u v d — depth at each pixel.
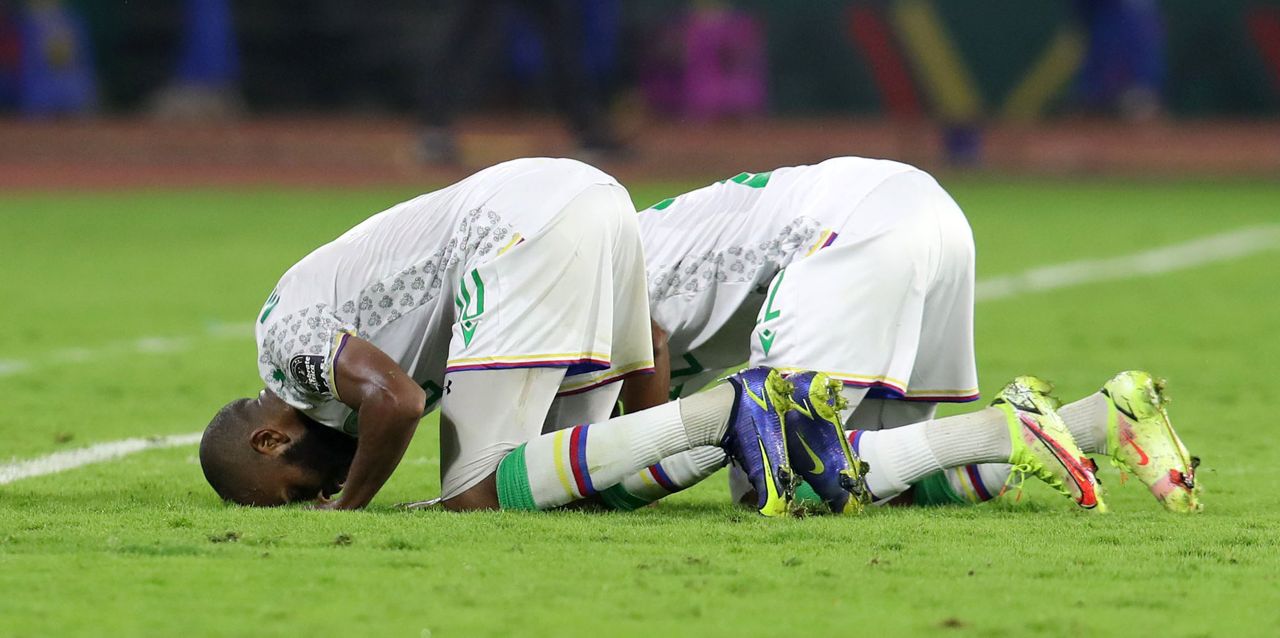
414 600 11.39
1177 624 10.96
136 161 90.69
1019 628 10.83
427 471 19.08
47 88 93.50
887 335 15.77
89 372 28.80
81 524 14.23
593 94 89.50
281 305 15.13
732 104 104.50
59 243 55.28
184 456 20.12
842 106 114.00
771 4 112.62
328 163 92.88
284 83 103.12
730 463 15.35
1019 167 104.19
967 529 14.27
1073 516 15.19
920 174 16.55
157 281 44.75
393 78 104.50
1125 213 70.69
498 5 85.19
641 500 15.48
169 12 100.31
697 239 16.70
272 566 12.41
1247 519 15.07
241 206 71.62
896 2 114.12
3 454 20.20
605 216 15.32
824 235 16.02
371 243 15.45
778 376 14.45
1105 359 30.91
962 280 16.45
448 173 88.25
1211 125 111.69
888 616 11.11
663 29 103.25
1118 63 107.38
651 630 10.68
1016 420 14.85
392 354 15.33
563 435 14.85
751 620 10.96
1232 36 115.62
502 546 13.24
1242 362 30.39
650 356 16.02
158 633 10.52
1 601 11.30
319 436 15.34
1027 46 115.19
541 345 15.01
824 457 14.71
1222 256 53.00
